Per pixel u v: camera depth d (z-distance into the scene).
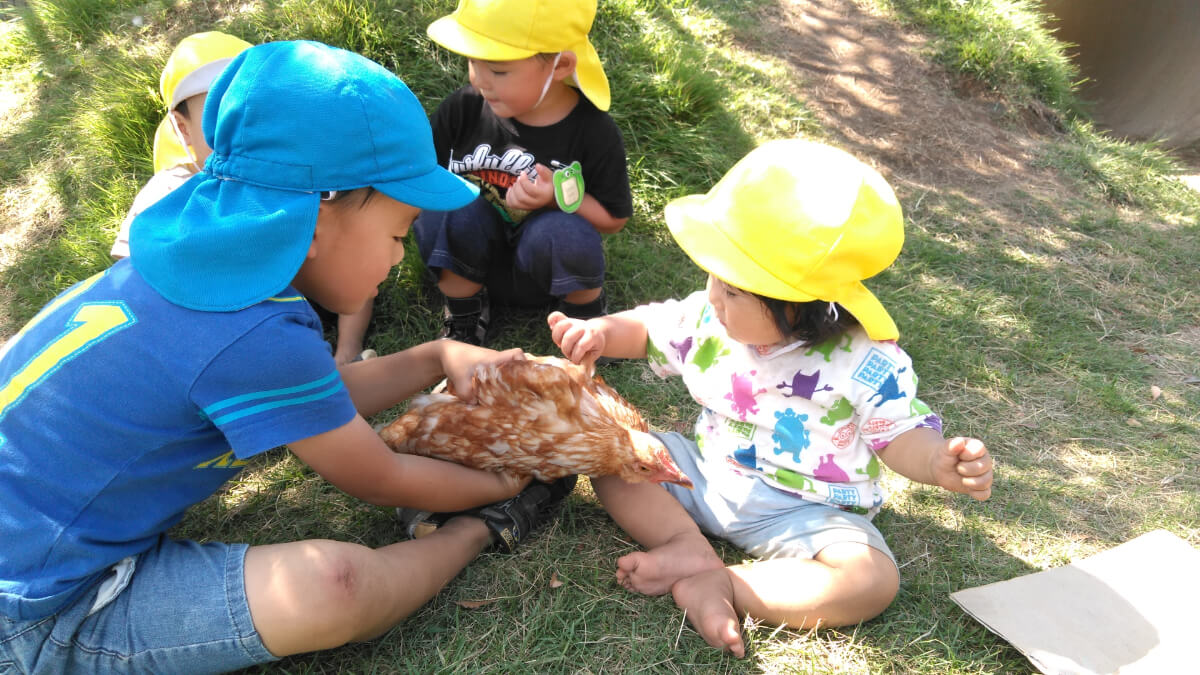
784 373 2.01
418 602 1.82
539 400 1.88
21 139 3.77
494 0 2.47
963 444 1.77
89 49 4.23
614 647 1.84
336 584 1.60
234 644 1.57
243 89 1.50
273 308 1.55
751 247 1.77
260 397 1.53
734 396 2.09
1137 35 8.18
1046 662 1.78
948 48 5.54
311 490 2.25
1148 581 2.03
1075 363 3.12
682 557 1.95
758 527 2.08
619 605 1.95
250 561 1.61
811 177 1.78
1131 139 6.79
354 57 1.59
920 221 4.13
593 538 2.15
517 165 2.78
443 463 1.93
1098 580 2.04
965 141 4.95
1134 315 3.51
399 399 2.19
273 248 1.49
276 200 1.50
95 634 1.55
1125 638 1.86
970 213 4.27
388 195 1.57
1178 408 2.91
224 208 1.50
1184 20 7.70
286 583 1.58
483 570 2.01
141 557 1.63
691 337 2.19
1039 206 4.41
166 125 2.53
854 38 5.64
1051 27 8.74
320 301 1.74
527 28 2.46
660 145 3.92
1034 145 5.06
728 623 1.80
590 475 2.05
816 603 1.87
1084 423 2.79
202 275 1.51
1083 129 5.46
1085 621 1.90
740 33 5.42
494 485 2.03
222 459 1.67
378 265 1.67
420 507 1.91
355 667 1.77
